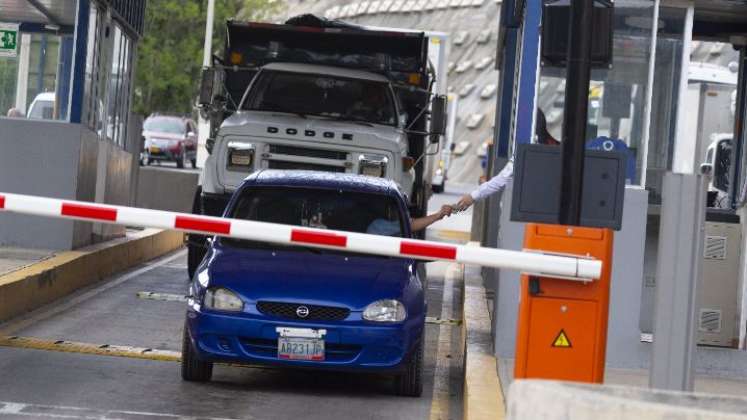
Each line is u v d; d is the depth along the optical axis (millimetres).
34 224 46844
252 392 29391
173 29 144125
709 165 50844
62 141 46469
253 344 29000
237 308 28906
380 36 49812
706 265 32156
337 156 46281
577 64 19516
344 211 32781
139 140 60781
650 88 32344
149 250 57750
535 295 19250
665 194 18531
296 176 33750
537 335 19266
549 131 32531
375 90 49125
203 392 28891
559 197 19359
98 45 50031
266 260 30438
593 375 19219
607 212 19438
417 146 50531
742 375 30594
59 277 42531
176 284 48625
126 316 39531
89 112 48812
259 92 49062
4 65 48250
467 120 195250
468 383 26516
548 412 14836
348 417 27234
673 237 18484
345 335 28875
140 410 26406
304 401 28750
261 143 46219
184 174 76188
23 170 46469
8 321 37312
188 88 145750
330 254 31094
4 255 44281
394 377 30062
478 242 71312
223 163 46281
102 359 32188
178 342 35500
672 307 18516
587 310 19250
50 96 48094
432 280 57656
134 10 57438
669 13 32812
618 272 30641
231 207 32812
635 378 28906
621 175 19484
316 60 50219
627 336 30672
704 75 59781
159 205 76062
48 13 47969
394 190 33438
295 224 32438
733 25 38031
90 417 25406
